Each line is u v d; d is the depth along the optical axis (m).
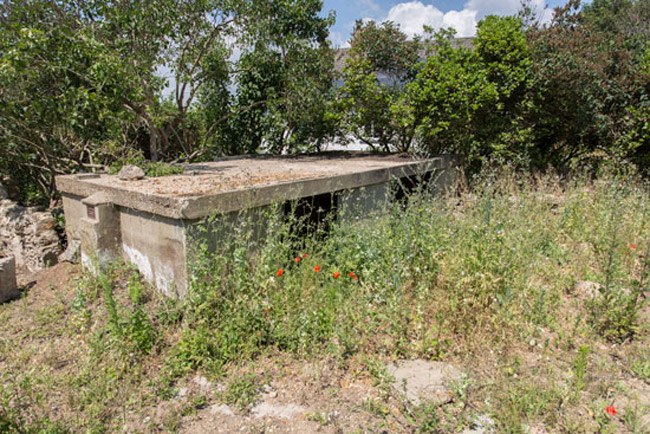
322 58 9.93
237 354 3.10
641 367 2.76
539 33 7.79
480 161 8.24
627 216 5.10
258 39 9.50
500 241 3.62
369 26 9.86
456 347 3.03
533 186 6.67
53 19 7.01
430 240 3.95
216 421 2.53
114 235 4.67
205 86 10.75
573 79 7.18
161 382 2.88
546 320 3.24
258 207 4.39
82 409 2.65
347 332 3.08
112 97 6.50
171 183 4.84
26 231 6.43
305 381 2.84
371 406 2.54
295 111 9.74
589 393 2.53
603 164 7.35
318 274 3.90
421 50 10.30
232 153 11.36
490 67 7.67
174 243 3.89
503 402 2.46
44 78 6.32
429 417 2.36
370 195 6.05
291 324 3.26
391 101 9.14
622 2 19.89
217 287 3.47
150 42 8.02
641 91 7.08
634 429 2.21
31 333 3.67
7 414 2.48
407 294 3.55
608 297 3.27
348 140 10.77
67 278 4.85
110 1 7.61
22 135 7.32
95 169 8.30
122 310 3.82
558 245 4.65
